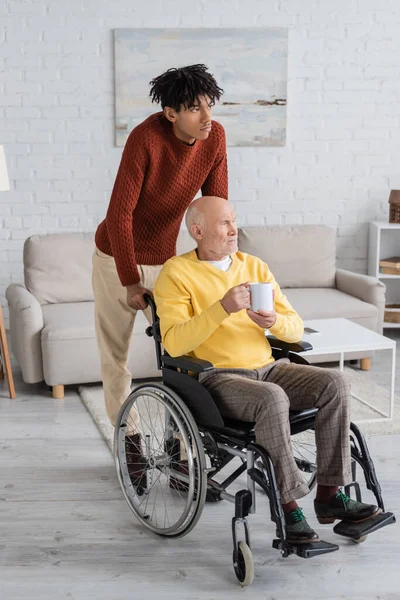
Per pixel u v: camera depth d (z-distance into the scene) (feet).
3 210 16.48
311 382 7.75
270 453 7.31
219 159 9.24
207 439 8.15
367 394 12.86
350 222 17.13
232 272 8.29
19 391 13.30
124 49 15.92
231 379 7.81
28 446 10.89
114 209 8.64
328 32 16.34
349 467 7.64
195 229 8.16
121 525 8.66
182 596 7.29
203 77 8.13
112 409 9.89
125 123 16.24
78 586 7.47
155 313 8.50
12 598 7.26
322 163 16.84
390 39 16.49
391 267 16.38
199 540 8.32
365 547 8.13
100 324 9.77
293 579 7.56
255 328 8.21
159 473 9.95
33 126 16.20
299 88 16.49
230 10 16.07
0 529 8.55
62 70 16.03
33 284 14.20
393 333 16.81
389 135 16.88
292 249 15.48
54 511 8.97
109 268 9.45
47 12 15.80
